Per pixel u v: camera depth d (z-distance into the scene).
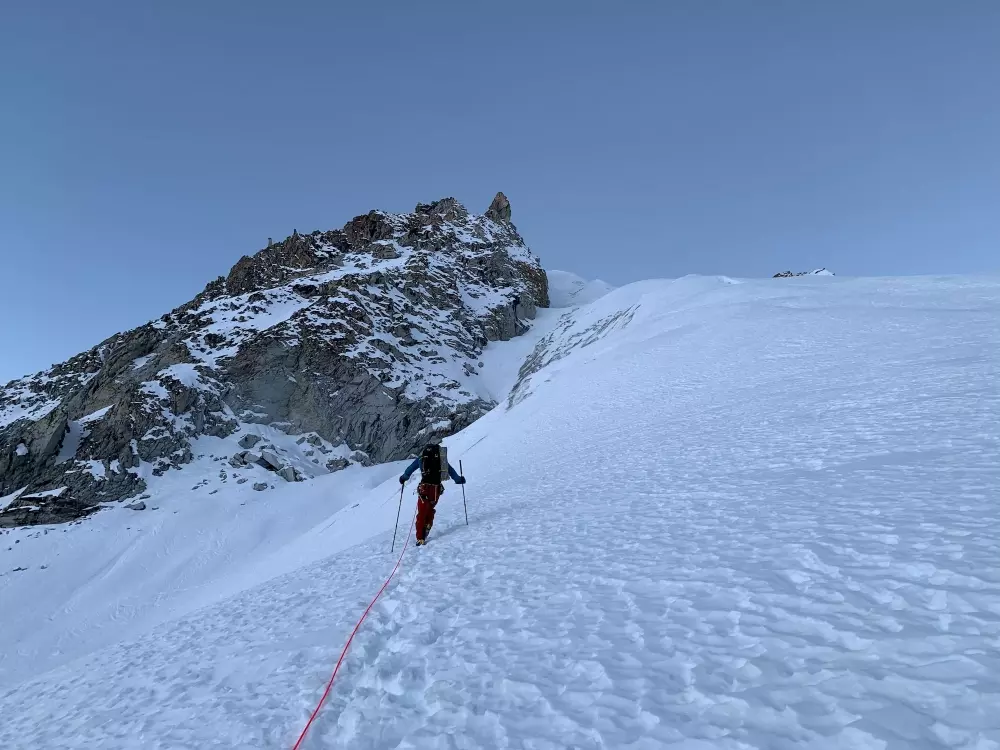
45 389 95.44
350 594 8.71
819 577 4.81
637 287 88.44
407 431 72.69
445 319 99.56
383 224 133.38
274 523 53.19
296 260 123.88
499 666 4.59
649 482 12.00
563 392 38.06
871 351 22.39
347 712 4.56
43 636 37.78
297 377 75.75
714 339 34.56
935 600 3.89
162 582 44.19
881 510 6.27
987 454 7.83
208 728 4.87
